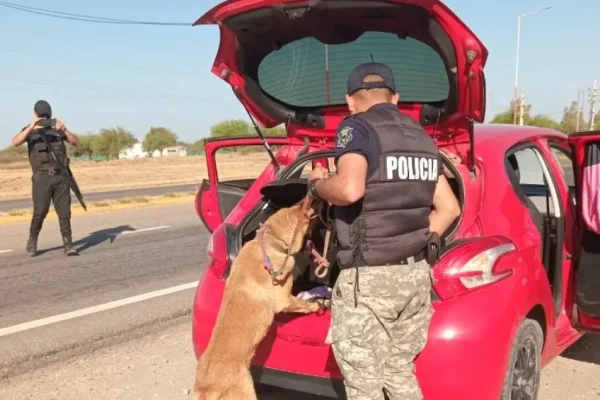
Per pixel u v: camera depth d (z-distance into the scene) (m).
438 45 3.55
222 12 3.76
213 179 5.61
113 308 6.98
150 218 15.16
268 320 3.68
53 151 9.94
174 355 5.51
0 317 6.66
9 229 13.46
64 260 9.75
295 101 4.53
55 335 6.06
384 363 3.24
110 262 9.56
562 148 5.16
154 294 7.56
